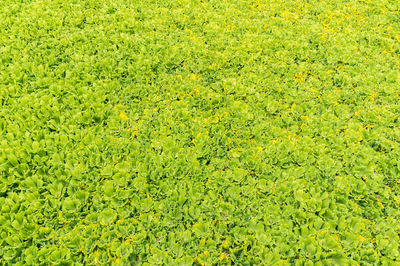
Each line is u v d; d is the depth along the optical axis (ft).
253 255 11.43
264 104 17.37
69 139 14.97
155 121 16.01
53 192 12.91
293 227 12.42
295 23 24.39
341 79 19.03
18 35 21.02
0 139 14.58
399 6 26.61
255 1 26.94
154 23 23.25
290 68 19.80
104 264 10.88
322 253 11.20
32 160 13.92
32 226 11.68
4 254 10.89
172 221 12.30
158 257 11.17
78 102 16.75
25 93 17.19
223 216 12.64
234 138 15.71
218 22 23.84
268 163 14.51
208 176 13.82
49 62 19.07
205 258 11.19
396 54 21.54
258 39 22.07
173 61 20.01
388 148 15.15
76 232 11.72
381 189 13.44
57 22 22.48
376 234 12.10
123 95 17.67
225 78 19.10
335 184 13.62
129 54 20.30
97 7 25.12
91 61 19.26
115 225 11.91
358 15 25.55
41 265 10.74
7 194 12.98
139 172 13.76
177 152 14.79
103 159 14.26
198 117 16.31
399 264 10.89
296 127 15.98
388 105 17.79
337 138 15.37
